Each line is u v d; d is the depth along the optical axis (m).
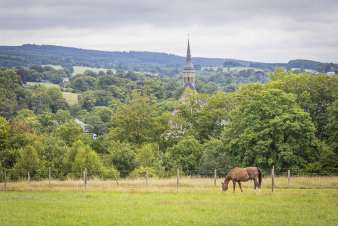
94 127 179.75
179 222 27.20
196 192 40.44
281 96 67.94
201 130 112.69
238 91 103.88
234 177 40.44
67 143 106.25
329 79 79.50
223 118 111.06
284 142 66.12
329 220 27.67
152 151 88.31
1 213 30.25
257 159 65.38
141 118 115.75
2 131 74.75
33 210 31.45
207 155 76.69
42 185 45.81
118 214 29.86
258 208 31.77
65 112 185.50
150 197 37.66
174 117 117.62
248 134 66.00
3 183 48.50
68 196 38.62
